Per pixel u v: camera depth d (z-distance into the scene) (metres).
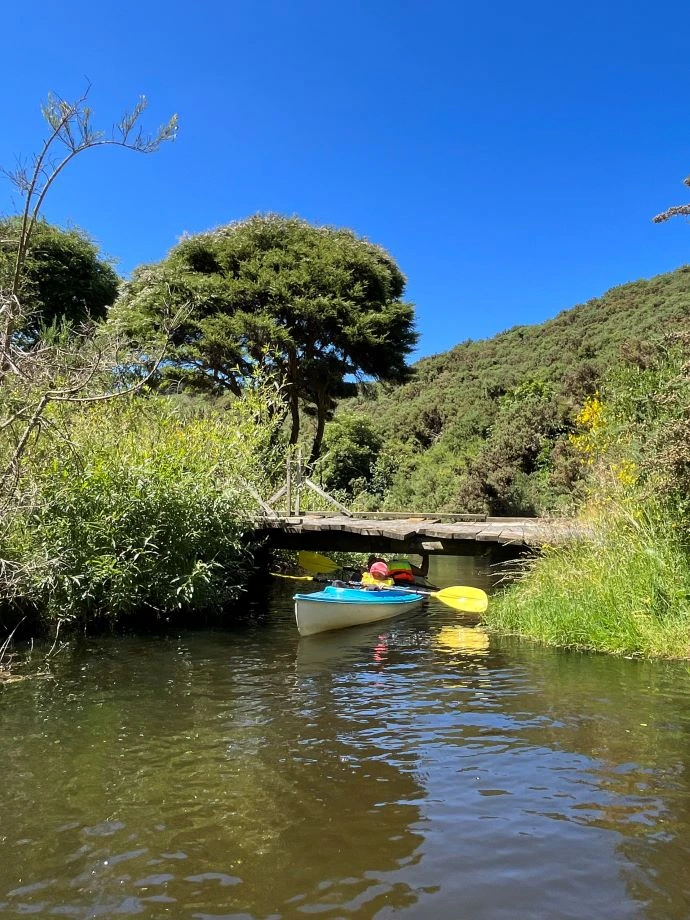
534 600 8.45
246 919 2.61
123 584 8.09
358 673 6.38
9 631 7.66
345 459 32.19
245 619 9.52
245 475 11.62
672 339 7.84
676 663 6.48
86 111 5.27
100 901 2.74
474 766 4.07
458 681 6.02
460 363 49.28
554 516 9.96
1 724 4.88
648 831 3.26
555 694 5.51
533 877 2.88
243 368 20.03
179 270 19.56
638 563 7.49
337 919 2.61
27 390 6.02
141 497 8.44
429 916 2.62
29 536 7.64
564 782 3.82
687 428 6.95
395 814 3.47
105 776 3.97
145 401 10.01
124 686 5.91
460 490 26.36
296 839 3.23
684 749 4.28
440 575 15.79
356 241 21.73
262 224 21.22
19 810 3.54
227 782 3.88
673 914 2.62
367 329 19.80
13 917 2.63
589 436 12.63
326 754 4.29
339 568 14.28
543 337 47.50
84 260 19.67
